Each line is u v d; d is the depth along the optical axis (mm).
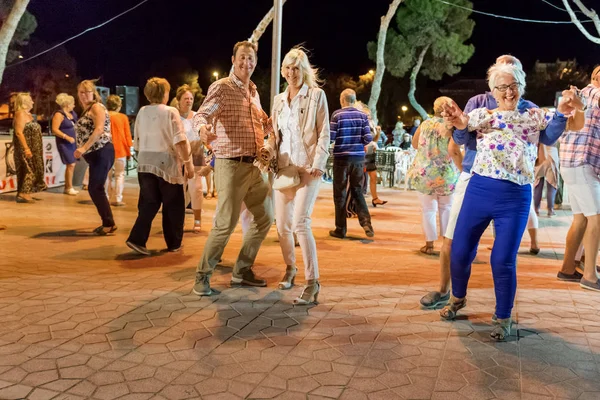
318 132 4332
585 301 4668
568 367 3320
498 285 3764
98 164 6797
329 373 3176
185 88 7348
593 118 4969
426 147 6238
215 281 5000
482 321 4094
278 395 2906
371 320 4066
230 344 3553
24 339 3535
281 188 4324
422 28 27062
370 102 17422
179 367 3201
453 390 3004
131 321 3900
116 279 4965
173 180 5895
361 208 7414
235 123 4469
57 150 11281
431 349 3549
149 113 5770
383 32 17016
